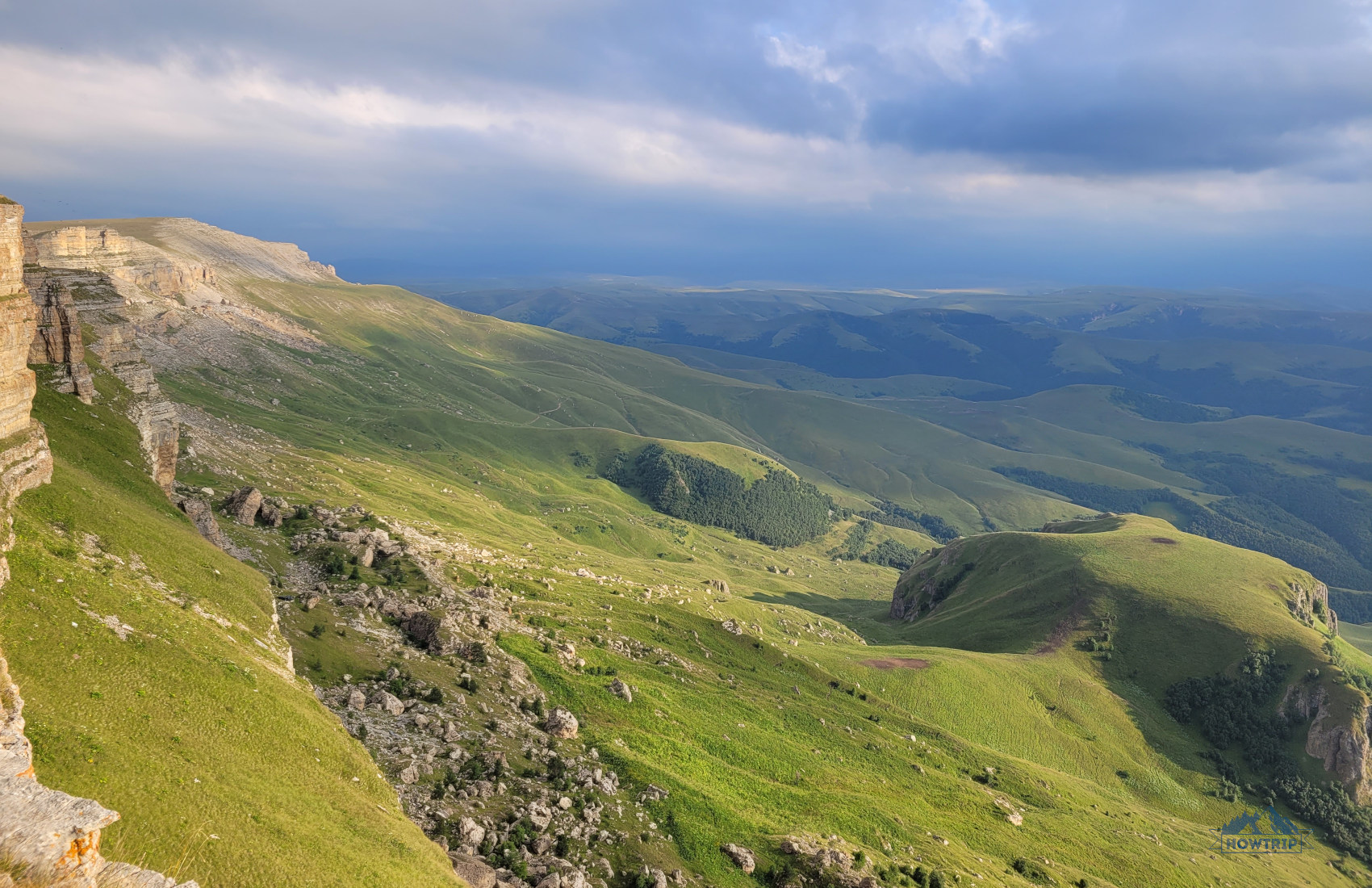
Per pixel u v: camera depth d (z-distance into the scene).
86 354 110.38
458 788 83.38
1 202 69.81
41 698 46.62
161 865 39.53
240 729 57.78
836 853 103.88
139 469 99.88
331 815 55.66
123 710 50.62
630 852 88.19
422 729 92.00
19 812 29.17
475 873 66.75
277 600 107.06
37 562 58.88
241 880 42.16
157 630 61.97
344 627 108.19
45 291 100.75
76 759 42.88
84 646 54.19
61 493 73.12
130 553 73.75
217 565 88.19
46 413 93.44
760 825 109.19
